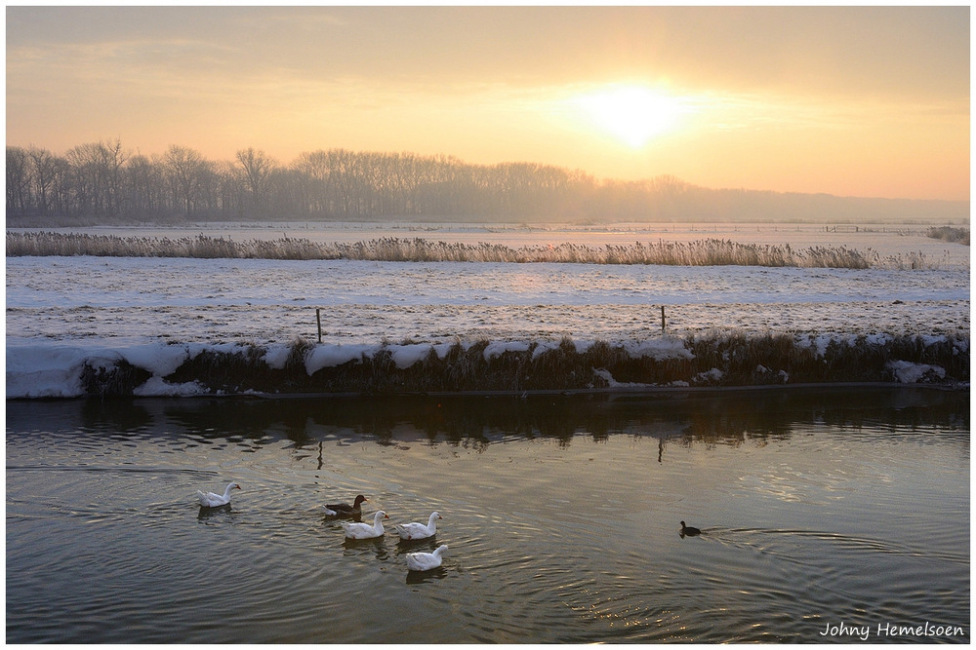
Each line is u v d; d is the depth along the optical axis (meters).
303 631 11.44
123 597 12.34
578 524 15.30
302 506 16.14
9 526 14.92
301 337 28.06
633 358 26.81
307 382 25.44
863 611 12.12
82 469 18.12
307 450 19.94
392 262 53.69
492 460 19.34
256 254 55.00
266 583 12.84
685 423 22.70
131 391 24.77
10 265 47.25
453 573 13.22
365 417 23.05
